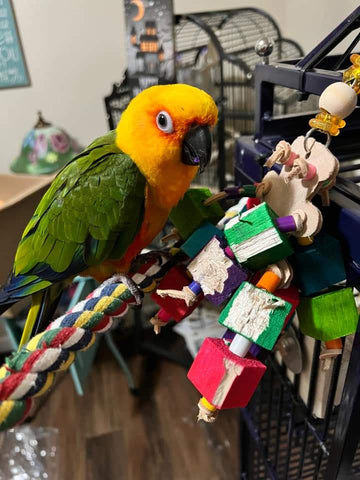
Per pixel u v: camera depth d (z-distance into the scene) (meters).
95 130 1.41
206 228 0.44
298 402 0.59
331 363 0.45
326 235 0.42
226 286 0.39
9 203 0.84
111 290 0.42
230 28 1.29
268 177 0.44
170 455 1.18
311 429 0.57
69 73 1.31
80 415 1.31
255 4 1.33
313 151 0.39
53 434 1.26
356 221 0.39
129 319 1.62
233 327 0.36
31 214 0.90
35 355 0.32
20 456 1.20
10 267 0.90
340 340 0.43
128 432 1.25
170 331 1.58
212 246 0.40
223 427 1.25
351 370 0.43
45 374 0.32
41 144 1.21
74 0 1.22
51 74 1.30
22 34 1.22
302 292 0.41
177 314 0.44
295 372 0.55
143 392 1.38
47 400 1.37
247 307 0.36
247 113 1.17
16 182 1.12
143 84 0.94
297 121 0.60
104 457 1.19
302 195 0.40
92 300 0.40
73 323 0.37
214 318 1.29
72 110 1.36
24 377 0.31
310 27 1.17
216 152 1.23
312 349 0.52
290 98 1.03
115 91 1.12
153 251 0.50
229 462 1.15
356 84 0.39
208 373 0.37
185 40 1.27
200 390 0.38
